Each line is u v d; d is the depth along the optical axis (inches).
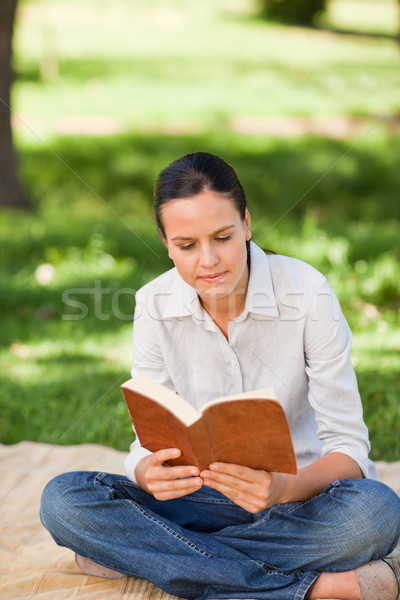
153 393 120.4
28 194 515.5
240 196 129.3
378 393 239.0
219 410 116.6
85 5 1318.9
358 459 135.7
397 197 563.5
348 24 1307.8
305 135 668.7
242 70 942.4
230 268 128.5
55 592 142.6
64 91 818.2
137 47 1058.7
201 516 146.0
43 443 222.8
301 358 139.6
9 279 354.6
